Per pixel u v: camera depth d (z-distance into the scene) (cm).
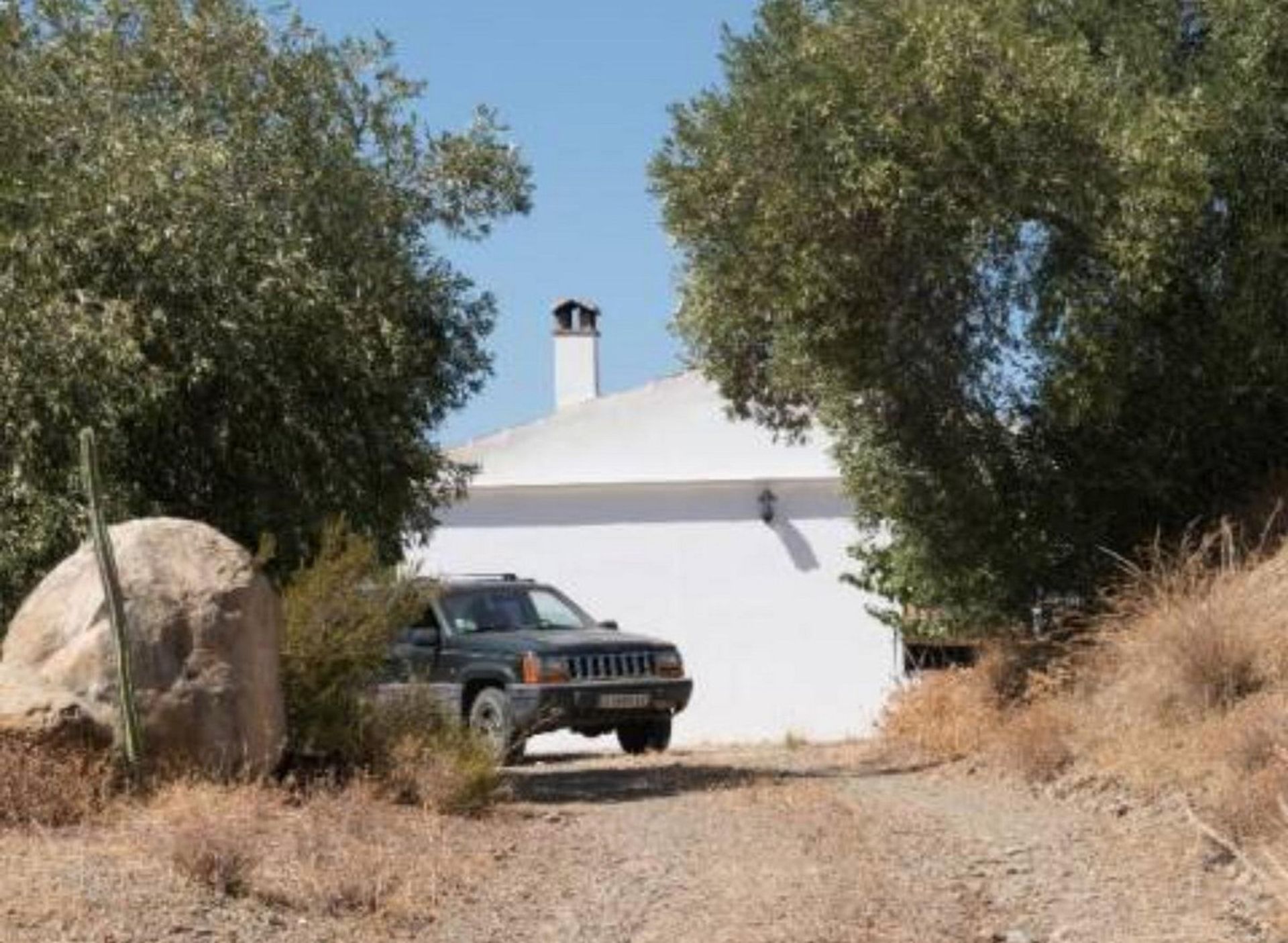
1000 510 1728
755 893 1012
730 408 1933
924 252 1584
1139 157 1495
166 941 858
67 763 1115
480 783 1309
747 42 1686
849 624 3003
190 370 1423
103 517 1159
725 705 3009
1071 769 1391
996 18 1561
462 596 2103
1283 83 1566
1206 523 1678
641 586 3044
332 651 1342
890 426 1733
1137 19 1666
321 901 958
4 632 1350
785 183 1576
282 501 1501
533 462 3088
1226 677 1350
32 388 1325
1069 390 1551
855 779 1538
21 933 842
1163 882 1052
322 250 1541
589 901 1011
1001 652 1738
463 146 1656
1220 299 1609
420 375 1678
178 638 1208
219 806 1123
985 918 975
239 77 1551
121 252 1409
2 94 1351
